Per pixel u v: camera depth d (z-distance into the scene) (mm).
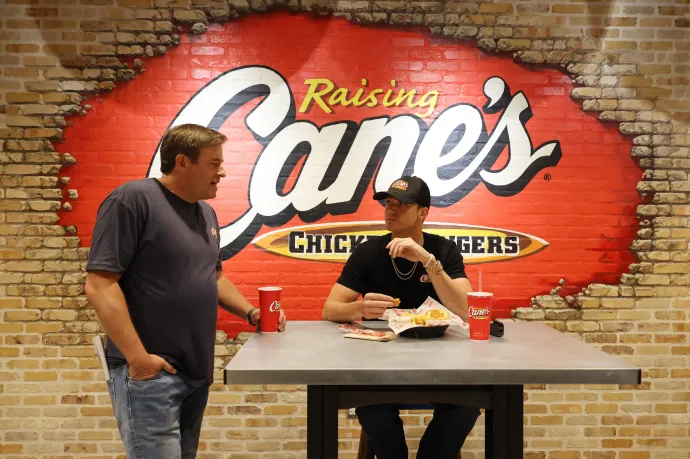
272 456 3551
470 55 3578
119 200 1960
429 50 3566
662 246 3611
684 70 3588
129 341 1912
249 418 3547
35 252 3488
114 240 1928
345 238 3566
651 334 3611
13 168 3477
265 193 3555
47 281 3492
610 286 3611
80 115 3488
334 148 3559
